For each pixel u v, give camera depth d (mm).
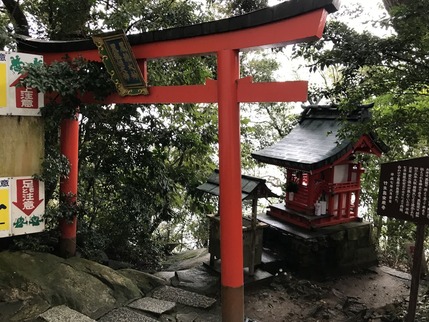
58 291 4945
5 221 5266
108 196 7723
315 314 5469
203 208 8578
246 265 6328
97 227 7867
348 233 7062
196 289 5934
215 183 6559
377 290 6527
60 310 4629
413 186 4438
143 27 7410
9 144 5188
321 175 7102
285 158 6867
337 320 5328
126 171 7449
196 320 5004
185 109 8609
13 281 4898
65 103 5484
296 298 6012
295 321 5324
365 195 9438
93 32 7840
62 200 6125
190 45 4637
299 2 3525
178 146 7855
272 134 11945
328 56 4855
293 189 7406
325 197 7211
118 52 4789
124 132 7355
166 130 7801
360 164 7359
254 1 8484
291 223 7418
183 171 8477
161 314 4977
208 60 8578
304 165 6359
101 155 7445
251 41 4066
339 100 5645
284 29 3762
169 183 7723
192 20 7840
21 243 5543
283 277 6500
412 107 5281
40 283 4977
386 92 5258
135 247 7996
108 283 5438
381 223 9203
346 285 6711
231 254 4520
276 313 5543
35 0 7965
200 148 8445
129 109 7172
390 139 5730
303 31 3600
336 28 4879
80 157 7430
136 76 4980
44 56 5918
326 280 6836
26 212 5410
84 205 7105
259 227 6379
